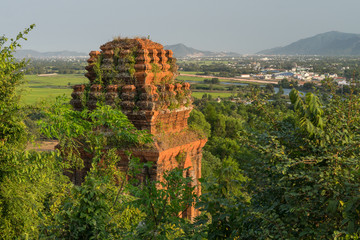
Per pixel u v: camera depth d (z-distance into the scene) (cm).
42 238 907
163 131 1711
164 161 1655
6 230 1182
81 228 863
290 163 754
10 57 1280
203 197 855
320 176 717
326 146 776
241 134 892
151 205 849
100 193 903
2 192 1177
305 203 748
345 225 725
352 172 729
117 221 1141
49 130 1170
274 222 738
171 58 1841
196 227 846
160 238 821
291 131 864
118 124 1232
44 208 1329
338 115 828
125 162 1603
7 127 1215
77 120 1229
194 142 1827
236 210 841
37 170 1226
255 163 889
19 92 1330
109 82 1709
